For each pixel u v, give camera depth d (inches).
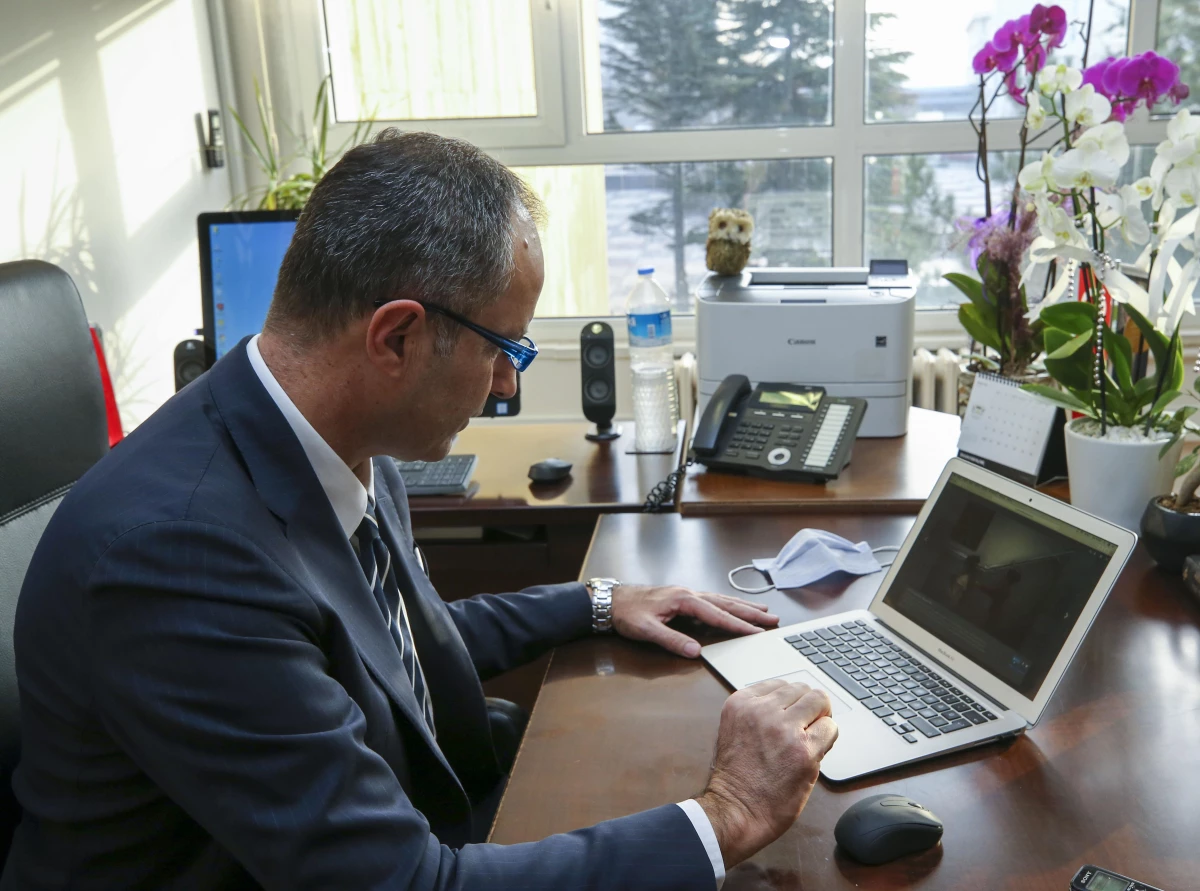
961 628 46.6
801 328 80.9
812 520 66.4
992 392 72.1
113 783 34.5
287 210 84.8
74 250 97.2
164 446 35.8
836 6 122.6
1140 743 41.0
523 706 80.2
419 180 34.6
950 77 124.7
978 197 128.3
